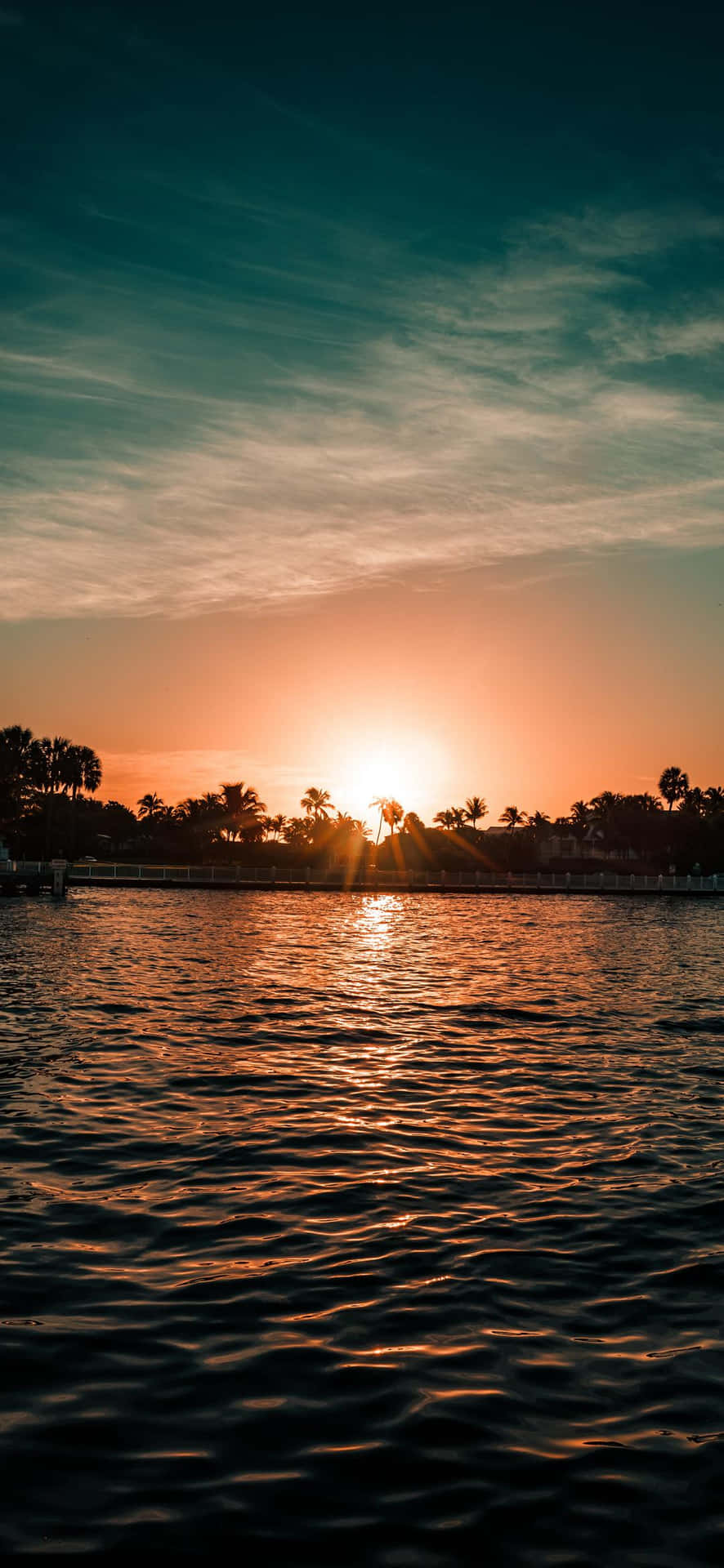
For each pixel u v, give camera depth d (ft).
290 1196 34.30
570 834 526.98
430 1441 19.60
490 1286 27.14
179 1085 49.98
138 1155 38.58
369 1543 16.66
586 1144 41.37
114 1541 16.52
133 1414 20.34
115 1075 51.62
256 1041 62.13
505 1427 20.17
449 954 124.06
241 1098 47.85
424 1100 48.49
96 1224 31.19
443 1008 78.28
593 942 147.64
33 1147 38.93
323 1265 28.40
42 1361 22.44
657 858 425.28
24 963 99.71
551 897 308.40
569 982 96.37
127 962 102.78
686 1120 45.34
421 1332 24.35
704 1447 19.57
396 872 314.76
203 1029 65.51
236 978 93.56
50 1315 24.77
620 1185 36.09
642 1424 20.38
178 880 284.41
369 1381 21.90
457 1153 39.86
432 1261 28.86
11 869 275.80
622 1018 74.28
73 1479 18.13
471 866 388.57
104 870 300.20
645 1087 51.70
